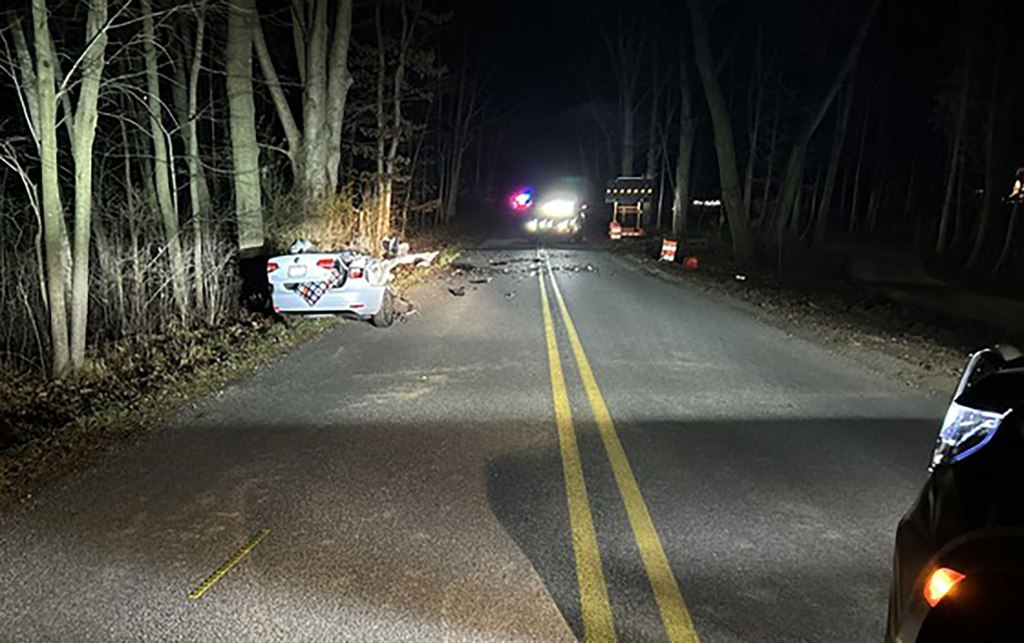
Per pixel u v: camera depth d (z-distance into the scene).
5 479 6.04
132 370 9.80
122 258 12.59
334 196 19.67
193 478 6.04
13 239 12.18
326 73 20.09
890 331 14.08
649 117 53.09
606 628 3.92
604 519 5.29
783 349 11.88
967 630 2.29
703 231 49.88
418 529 5.10
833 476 6.18
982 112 34.78
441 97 47.66
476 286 20.33
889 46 44.28
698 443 7.02
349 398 8.59
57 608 4.09
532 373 9.91
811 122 28.36
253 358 10.72
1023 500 2.40
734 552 4.80
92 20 9.20
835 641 3.84
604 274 24.09
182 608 4.09
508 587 4.33
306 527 5.12
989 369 3.63
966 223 45.88
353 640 3.79
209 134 20.62
